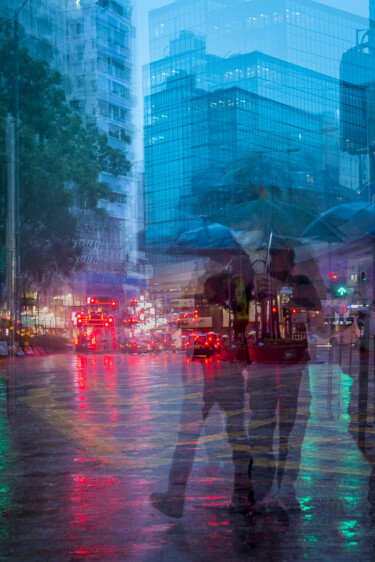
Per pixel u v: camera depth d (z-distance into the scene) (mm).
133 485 6508
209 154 127750
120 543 4605
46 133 60312
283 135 131375
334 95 142250
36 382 22375
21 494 6172
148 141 138375
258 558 4258
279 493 5996
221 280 5523
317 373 22469
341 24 145875
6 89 57812
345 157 126562
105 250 94438
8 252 50719
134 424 11250
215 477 6727
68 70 99562
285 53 143625
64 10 93750
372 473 6855
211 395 6375
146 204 133875
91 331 59688
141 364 35031
